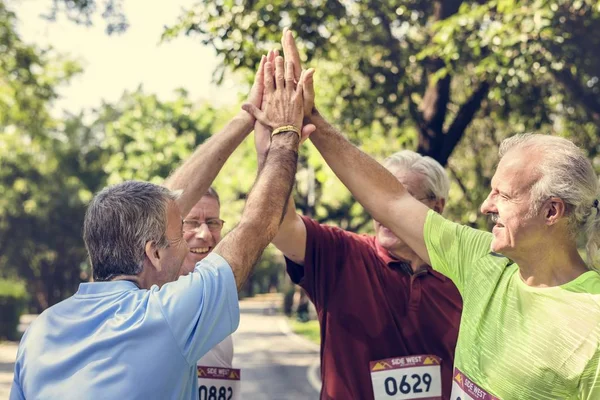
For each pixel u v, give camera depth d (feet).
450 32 36.63
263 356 75.20
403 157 11.53
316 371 62.28
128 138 128.67
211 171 10.41
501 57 35.76
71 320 7.83
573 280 8.04
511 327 8.20
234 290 7.95
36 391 7.60
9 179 158.30
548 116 45.65
